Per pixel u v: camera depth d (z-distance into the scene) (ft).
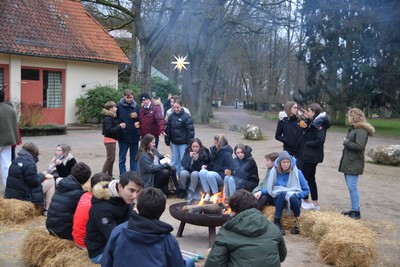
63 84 79.36
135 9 77.77
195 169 28.12
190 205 20.95
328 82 108.27
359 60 104.78
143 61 79.10
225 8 98.78
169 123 33.53
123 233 11.81
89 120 80.43
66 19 84.48
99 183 15.17
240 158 25.94
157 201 11.84
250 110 205.98
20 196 24.67
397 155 47.21
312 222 22.12
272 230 13.43
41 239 17.51
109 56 84.58
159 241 11.73
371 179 39.01
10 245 20.06
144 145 29.07
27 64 73.51
